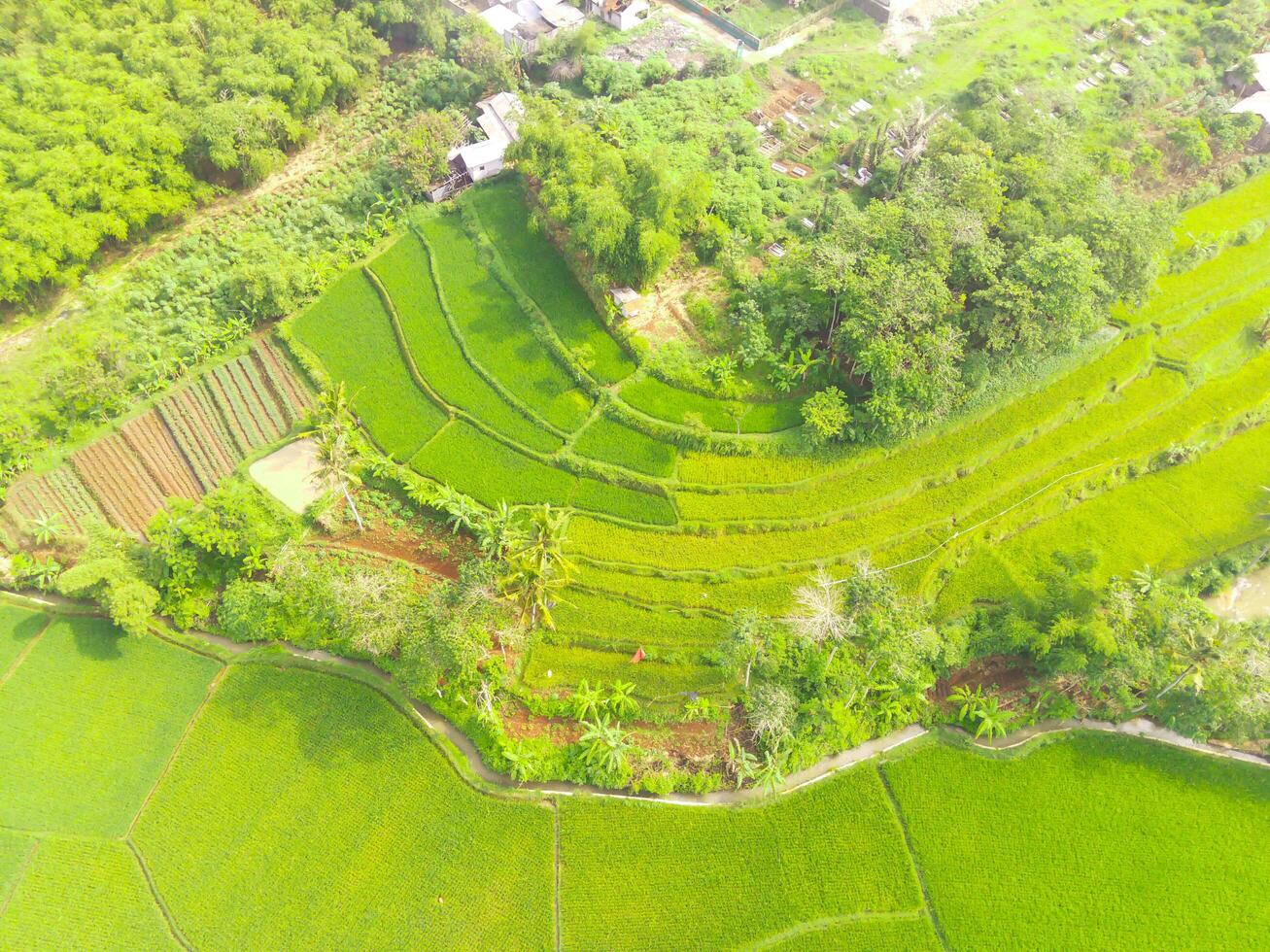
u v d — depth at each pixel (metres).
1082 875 56.72
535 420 78.38
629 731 62.09
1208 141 100.38
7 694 64.44
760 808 59.09
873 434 75.31
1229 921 54.97
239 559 70.00
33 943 54.22
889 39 118.12
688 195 81.31
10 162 85.94
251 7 108.00
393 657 65.00
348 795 59.75
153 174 90.75
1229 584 70.94
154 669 65.56
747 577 69.44
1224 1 124.69
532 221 87.69
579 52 111.56
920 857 57.44
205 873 56.72
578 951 53.81
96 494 75.06
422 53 112.94
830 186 96.38
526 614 65.12
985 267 73.88
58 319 85.44
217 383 82.06
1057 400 80.12
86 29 100.81
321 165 102.12
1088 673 61.66
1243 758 62.38
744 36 117.00
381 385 82.12
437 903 55.47
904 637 59.78
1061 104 104.50
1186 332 87.38
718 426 76.25
